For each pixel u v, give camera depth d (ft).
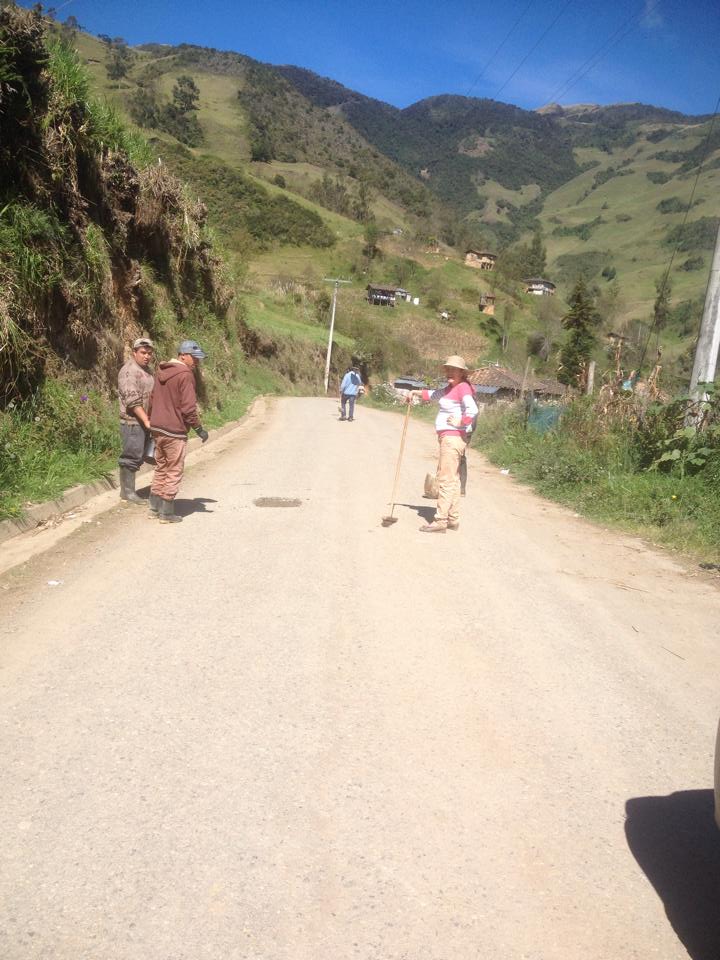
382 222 580.71
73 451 31.32
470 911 8.40
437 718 12.90
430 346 367.86
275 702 13.07
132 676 13.75
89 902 8.18
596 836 9.90
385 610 18.31
